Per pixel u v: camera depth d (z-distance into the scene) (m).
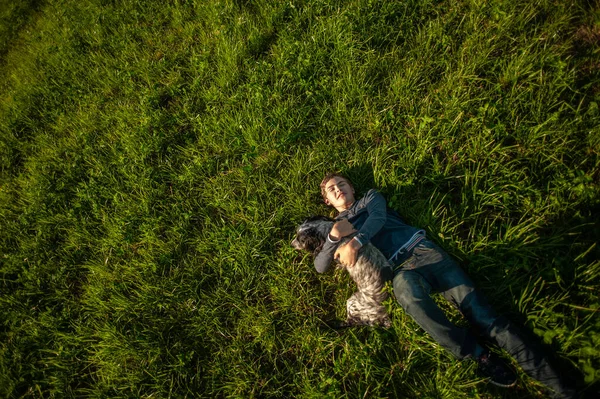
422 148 3.15
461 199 3.02
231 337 2.96
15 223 3.95
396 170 3.14
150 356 2.92
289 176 3.49
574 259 2.41
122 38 5.41
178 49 4.91
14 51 6.67
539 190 2.71
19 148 4.77
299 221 3.31
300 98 3.83
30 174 4.39
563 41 3.19
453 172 3.10
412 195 3.12
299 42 4.02
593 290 2.31
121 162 3.99
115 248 3.51
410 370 2.54
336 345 2.77
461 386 2.32
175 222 3.54
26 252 3.75
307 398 2.54
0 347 3.20
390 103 3.50
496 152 2.98
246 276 3.17
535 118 2.95
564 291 2.38
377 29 3.82
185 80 4.58
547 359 2.09
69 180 4.15
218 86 4.24
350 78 3.60
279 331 2.92
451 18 3.60
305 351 2.81
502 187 2.82
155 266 3.29
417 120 3.32
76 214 3.86
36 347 3.19
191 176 3.73
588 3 3.21
